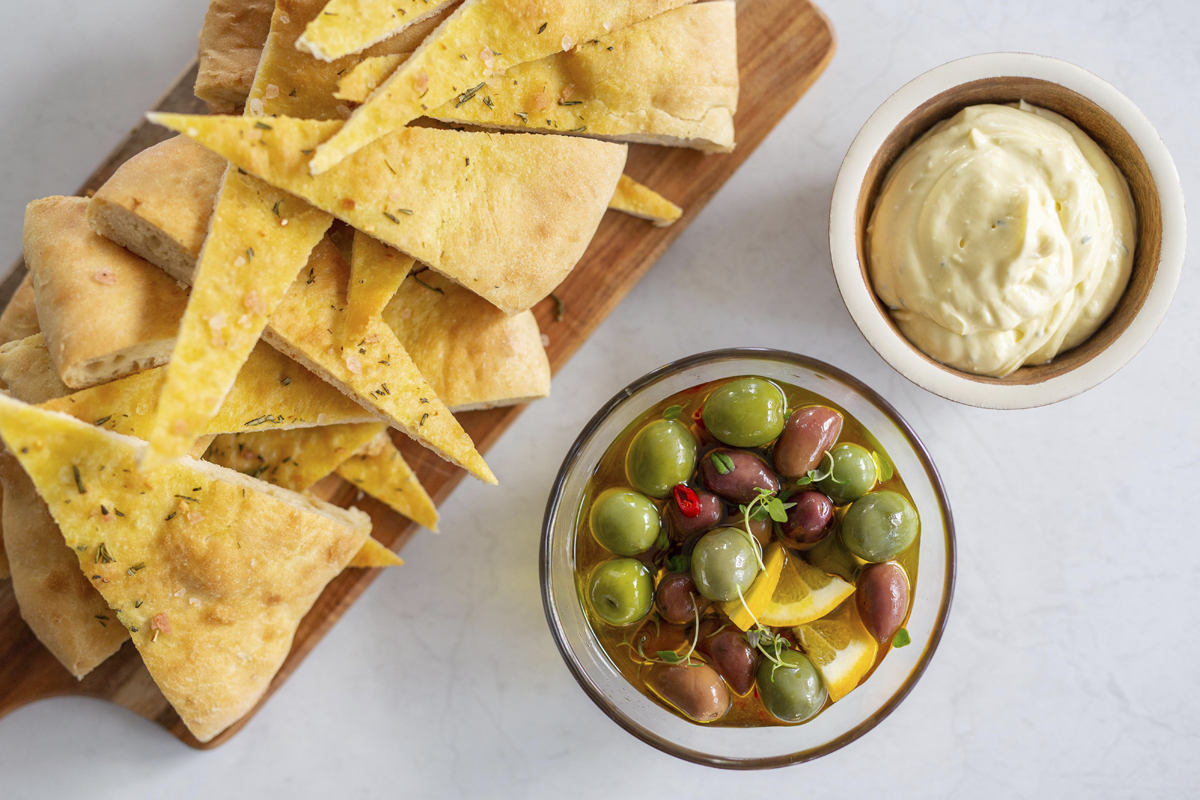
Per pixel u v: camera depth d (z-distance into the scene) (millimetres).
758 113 544
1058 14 558
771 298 558
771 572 482
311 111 493
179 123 463
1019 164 491
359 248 501
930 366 494
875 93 558
